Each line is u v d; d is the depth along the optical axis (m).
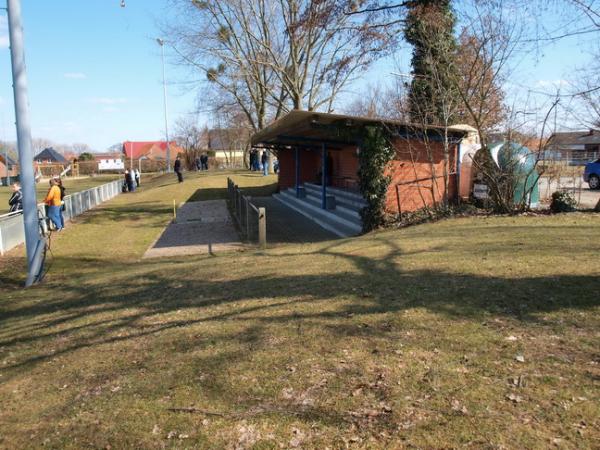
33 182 10.61
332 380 3.65
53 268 12.03
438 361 3.78
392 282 6.12
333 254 8.71
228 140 67.44
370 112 26.06
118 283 8.59
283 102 28.81
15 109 10.30
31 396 4.19
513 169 12.12
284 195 24.53
